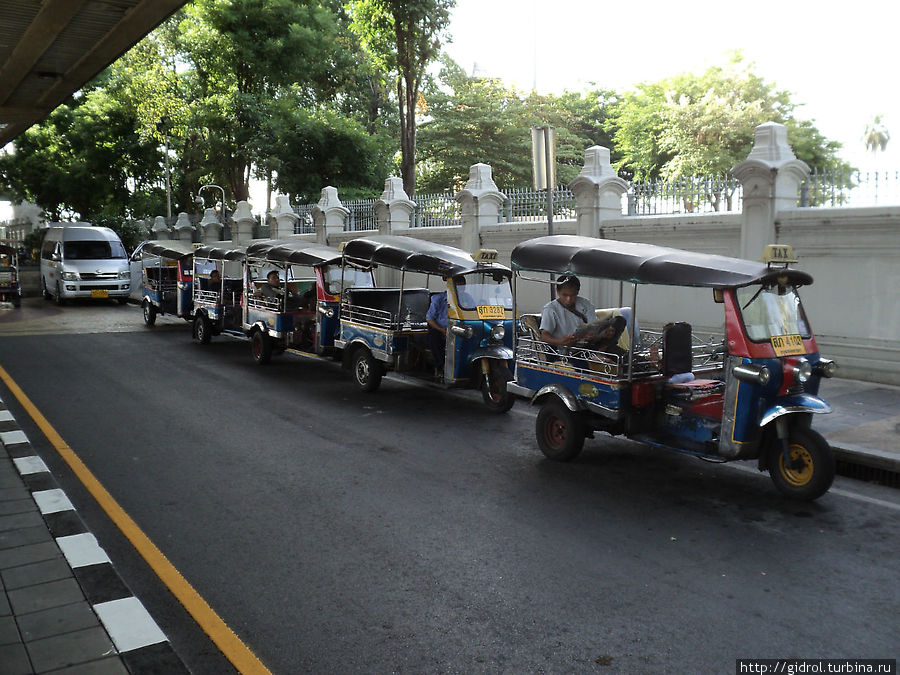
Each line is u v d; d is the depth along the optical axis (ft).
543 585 14.62
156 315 65.67
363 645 12.39
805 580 14.83
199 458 23.61
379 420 29.22
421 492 20.35
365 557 15.97
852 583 14.69
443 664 11.80
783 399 19.60
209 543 16.74
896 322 32.01
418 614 13.43
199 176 113.60
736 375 19.39
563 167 123.24
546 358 24.44
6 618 12.89
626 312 24.18
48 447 24.79
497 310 31.50
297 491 20.39
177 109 102.27
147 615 13.02
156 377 38.63
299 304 42.63
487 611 13.55
